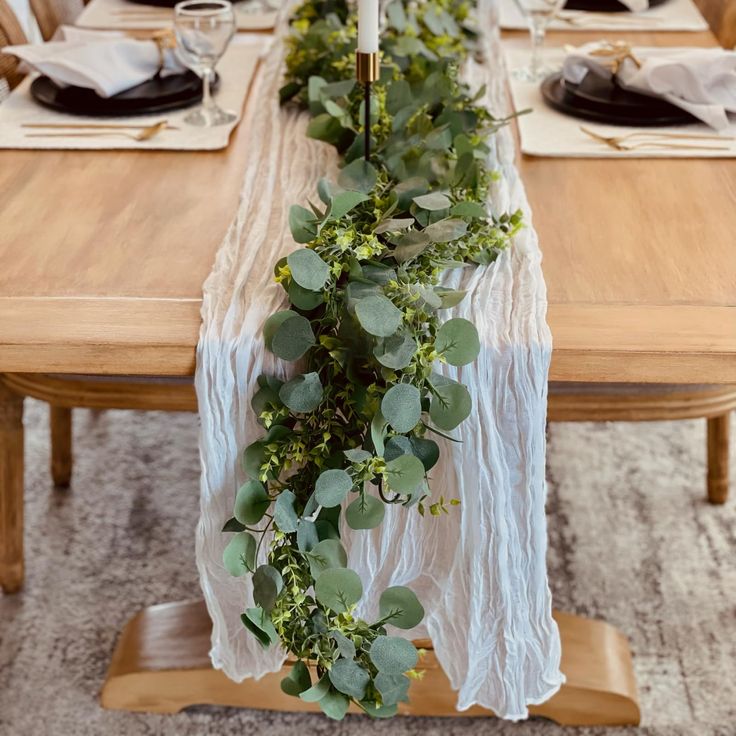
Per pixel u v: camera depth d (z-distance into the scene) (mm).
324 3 1688
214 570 1164
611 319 1030
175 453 2096
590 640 1539
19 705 1558
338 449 1023
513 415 1033
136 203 1267
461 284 1072
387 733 1513
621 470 2033
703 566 1804
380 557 1173
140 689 1525
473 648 1206
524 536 1120
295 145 1408
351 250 985
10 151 1400
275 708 1530
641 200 1270
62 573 1792
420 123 1236
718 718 1531
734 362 989
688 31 1873
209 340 1003
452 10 1764
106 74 1502
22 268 1118
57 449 1943
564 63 1548
